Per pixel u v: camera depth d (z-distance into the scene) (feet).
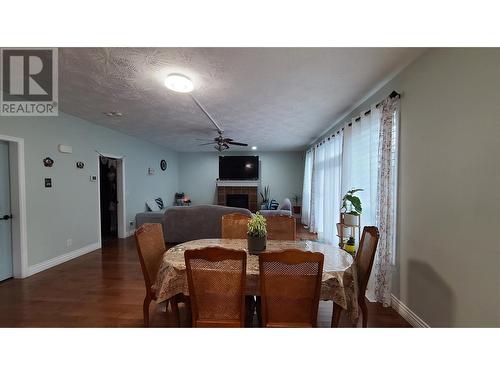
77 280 10.32
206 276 4.87
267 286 4.67
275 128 16.19
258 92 9.84
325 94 10.11
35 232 11.16
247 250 6.72
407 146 7.45
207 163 28.40
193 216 14.96
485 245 4.83
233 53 6.92
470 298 5.17
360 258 6.66
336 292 5.20
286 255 4.39
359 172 10.56
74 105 11.53
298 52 6.81
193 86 9.05
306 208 22.95
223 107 11.84
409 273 7.29
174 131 17.39
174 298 6.64
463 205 5.34
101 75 8.30
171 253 6.56
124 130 17.07
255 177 26.78
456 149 5.53
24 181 10.64
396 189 7.93
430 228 6.40
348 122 12.39
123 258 13.39
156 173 23.30
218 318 4.98
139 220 17.61
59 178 12.48
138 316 7.51
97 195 15.33
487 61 4.76
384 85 8.95
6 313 7.69
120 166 18.01
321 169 18.01
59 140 12.48
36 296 8.84
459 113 5.44
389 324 7.17
